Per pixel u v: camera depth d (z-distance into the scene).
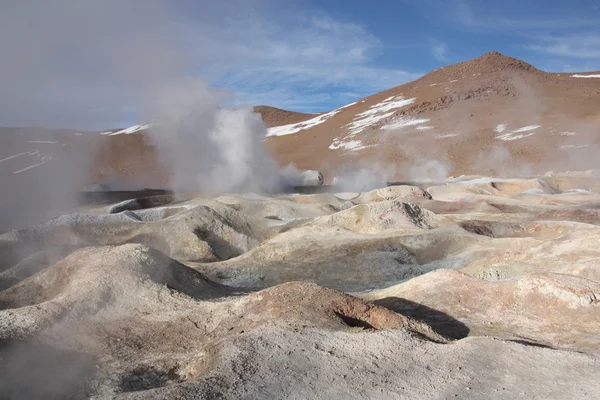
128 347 10.98
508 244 20.16
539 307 11.90
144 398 7.54
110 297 12.77
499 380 8.16
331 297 11.37
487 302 12.64
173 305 12.76
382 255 21.20
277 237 24.84
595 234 16.94
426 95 107.62
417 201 34.50
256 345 9.40
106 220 26.42
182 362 10.07
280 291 11.80
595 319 11.07
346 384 8.12
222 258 24.88
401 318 10.91
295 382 8.18
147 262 14.55
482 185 40.69
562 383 7.92
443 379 8.23
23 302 14.19
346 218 26.66
